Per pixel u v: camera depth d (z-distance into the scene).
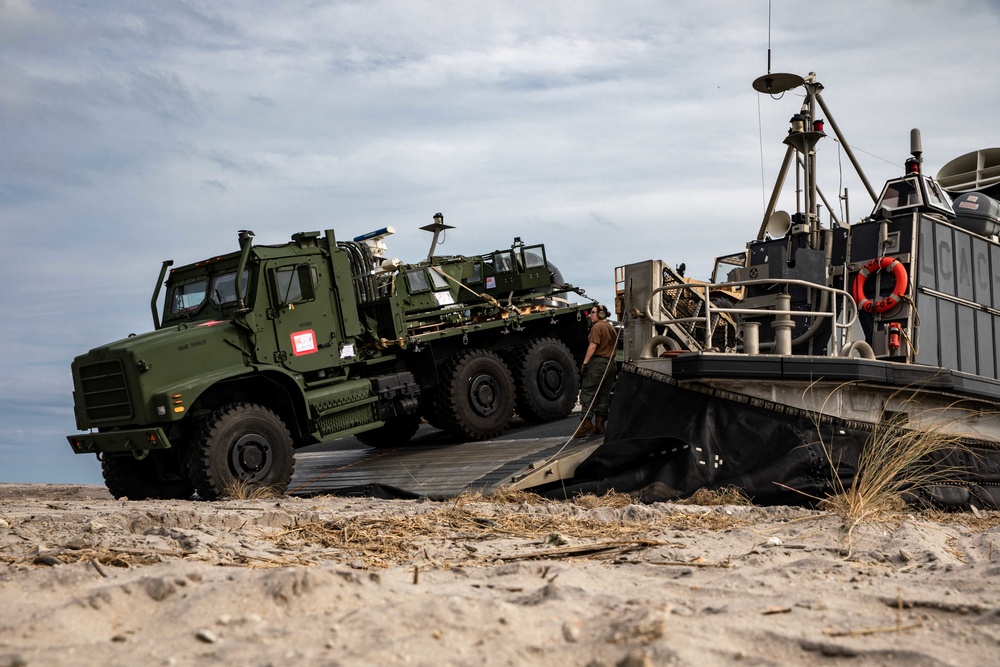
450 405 12.87
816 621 2.89
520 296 15.51
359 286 12.65
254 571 3.52
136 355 10.12
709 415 8.23
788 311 8.29
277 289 11.24
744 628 2.70
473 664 2.29
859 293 9.41
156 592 3.02
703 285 8.37
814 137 9.57
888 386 8.58
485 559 4.47
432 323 13.75
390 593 3.12
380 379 12.16
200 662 2.32
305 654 2.31
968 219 10.64
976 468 8.52
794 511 6.77
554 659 2.38
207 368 10.59
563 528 5.75
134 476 11.23
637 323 8.97
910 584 3.59
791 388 8.26
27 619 2.77
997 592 3.38
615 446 8.37
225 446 10.23
